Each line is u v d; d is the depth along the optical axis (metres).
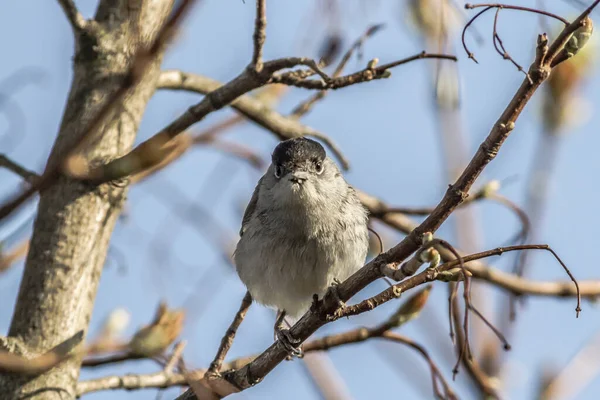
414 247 6.59
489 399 8.17
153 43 5.02
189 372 7.21
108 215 8.77
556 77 8.39
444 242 6.11
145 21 8.81
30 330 8.23
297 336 7.78
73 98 8.75
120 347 6.69
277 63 8.30
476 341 8.41
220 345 8.71
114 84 8.73
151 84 9.09
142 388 8.34
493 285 11.03
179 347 7.29
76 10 8.61
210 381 7.89
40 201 8.67
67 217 8.59
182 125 8.55
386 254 6.77
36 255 8.52
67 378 8.05
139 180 9.20
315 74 8.70
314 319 7.53
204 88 11.12
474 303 8.57
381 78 8.51
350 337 8.70
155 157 7.88
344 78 8.45
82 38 8.78
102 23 8.86
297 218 11.05
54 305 8.36
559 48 5.98
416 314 8.63
